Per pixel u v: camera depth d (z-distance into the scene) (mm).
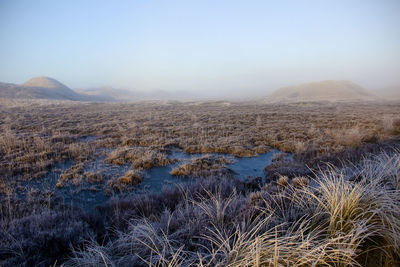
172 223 3746
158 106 53531
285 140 14680
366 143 12281
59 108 41062
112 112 35500
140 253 2980
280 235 2885
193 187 6613
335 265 2168
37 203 5969
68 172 8805
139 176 8406
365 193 3023
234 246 2457
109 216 5008
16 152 10977
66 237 3547
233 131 18094
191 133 17438
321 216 3023
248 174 9133
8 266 2873
